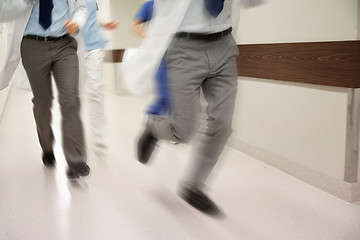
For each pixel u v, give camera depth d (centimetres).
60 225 149
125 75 163
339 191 169
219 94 144
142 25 167
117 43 517
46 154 221
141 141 190
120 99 489
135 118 361
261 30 210
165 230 143
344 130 164
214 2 129
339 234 138
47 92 189
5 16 174
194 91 141
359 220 148
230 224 147
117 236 140
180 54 137
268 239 136
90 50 246
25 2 170
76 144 189
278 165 209
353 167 163
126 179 199
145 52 149
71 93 180
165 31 137
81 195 179
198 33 134
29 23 174
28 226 149
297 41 184
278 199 170
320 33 169
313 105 180
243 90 234
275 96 205
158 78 159
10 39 184
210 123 145
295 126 194
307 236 137
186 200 161
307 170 187
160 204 167
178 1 131
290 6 186
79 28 184
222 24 138
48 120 205
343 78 160
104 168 218
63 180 200
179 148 248
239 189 182
